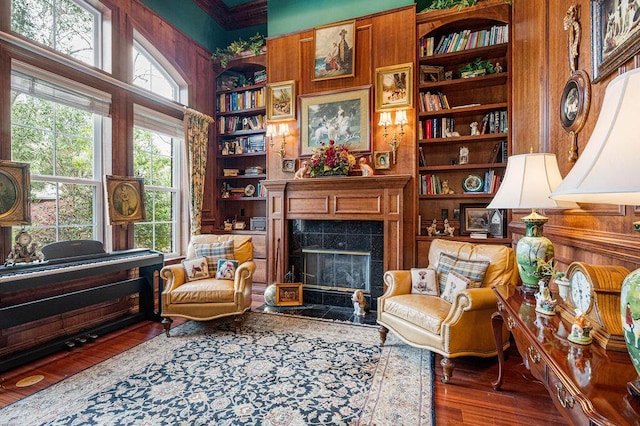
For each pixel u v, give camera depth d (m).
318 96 4.37
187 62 4.60
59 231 3.14
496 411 1.97
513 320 1.63
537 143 2.75
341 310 3.98
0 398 2.09
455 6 3.78
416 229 3.94
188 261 3.53
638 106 0.84
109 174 3.47
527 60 3.01
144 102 3.88
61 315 3.02
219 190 5.22
